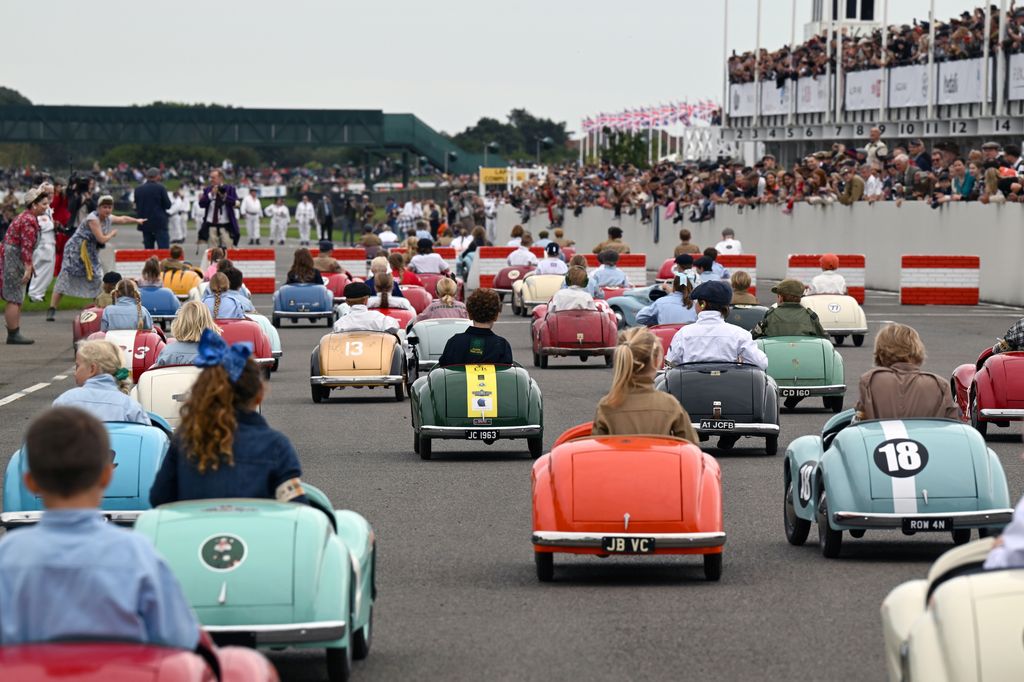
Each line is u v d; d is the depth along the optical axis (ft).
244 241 390.83
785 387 93.91
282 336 151.74
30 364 125.18
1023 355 80.69
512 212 396.57
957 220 193.47
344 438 87.10
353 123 645.10
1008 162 194.80
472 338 78.74
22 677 22.89
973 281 182.91
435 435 77.10
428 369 104.01
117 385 56.08
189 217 489.67
